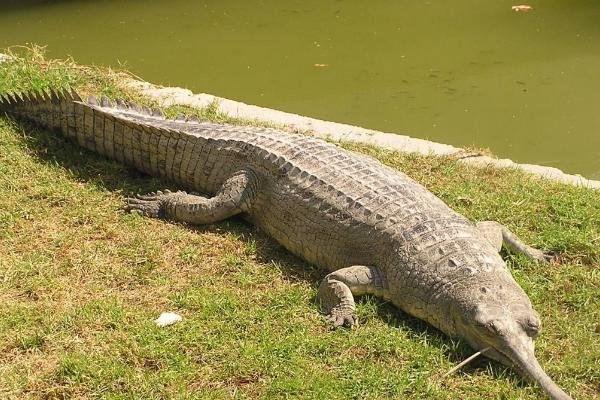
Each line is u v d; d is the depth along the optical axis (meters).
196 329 5.48
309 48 12.04
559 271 6.17
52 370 5.08
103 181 7.39
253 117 8.97
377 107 10.13
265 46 12.16
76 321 5.50
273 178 6.65
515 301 5.32
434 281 5.53
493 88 10.61
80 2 14.36
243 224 6.89
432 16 13.28
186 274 6.17
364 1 14.11
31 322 5.50
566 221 6.80
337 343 5.39
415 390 5.00
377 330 5.52
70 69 9.82
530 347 5.10
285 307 5.78
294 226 6.40
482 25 12.84
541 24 12.79
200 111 8.90
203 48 12.10
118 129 7.53
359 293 5.86
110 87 9.41
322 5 13.99
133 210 6.93
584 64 11.27
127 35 12.65
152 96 9.34
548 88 10.58
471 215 6.95
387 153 8.12
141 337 5.36
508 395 4.95
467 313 5.26
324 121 8.98
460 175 7.71
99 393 4.93
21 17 13.62
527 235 6.67
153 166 7.48
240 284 6.04
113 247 6.43
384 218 5.99
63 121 7.84
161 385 4.96
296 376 5.06
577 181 7.66
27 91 8.43
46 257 6.25
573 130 9.52
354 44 12.17
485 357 5.28
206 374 5.10
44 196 7.07
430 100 10.31
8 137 7.86
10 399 4.85
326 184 6.37
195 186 7.26
